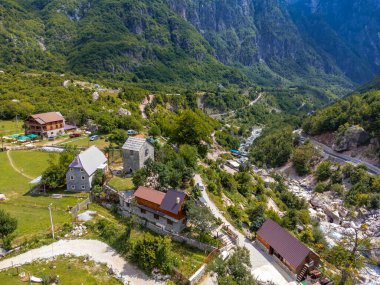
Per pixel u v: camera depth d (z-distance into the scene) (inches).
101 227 2269.9
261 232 2297.0
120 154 3503.9
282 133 6806.1
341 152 5629.9
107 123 4739.2
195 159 3353.8
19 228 2193.7
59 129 4746.6
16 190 2829.7
